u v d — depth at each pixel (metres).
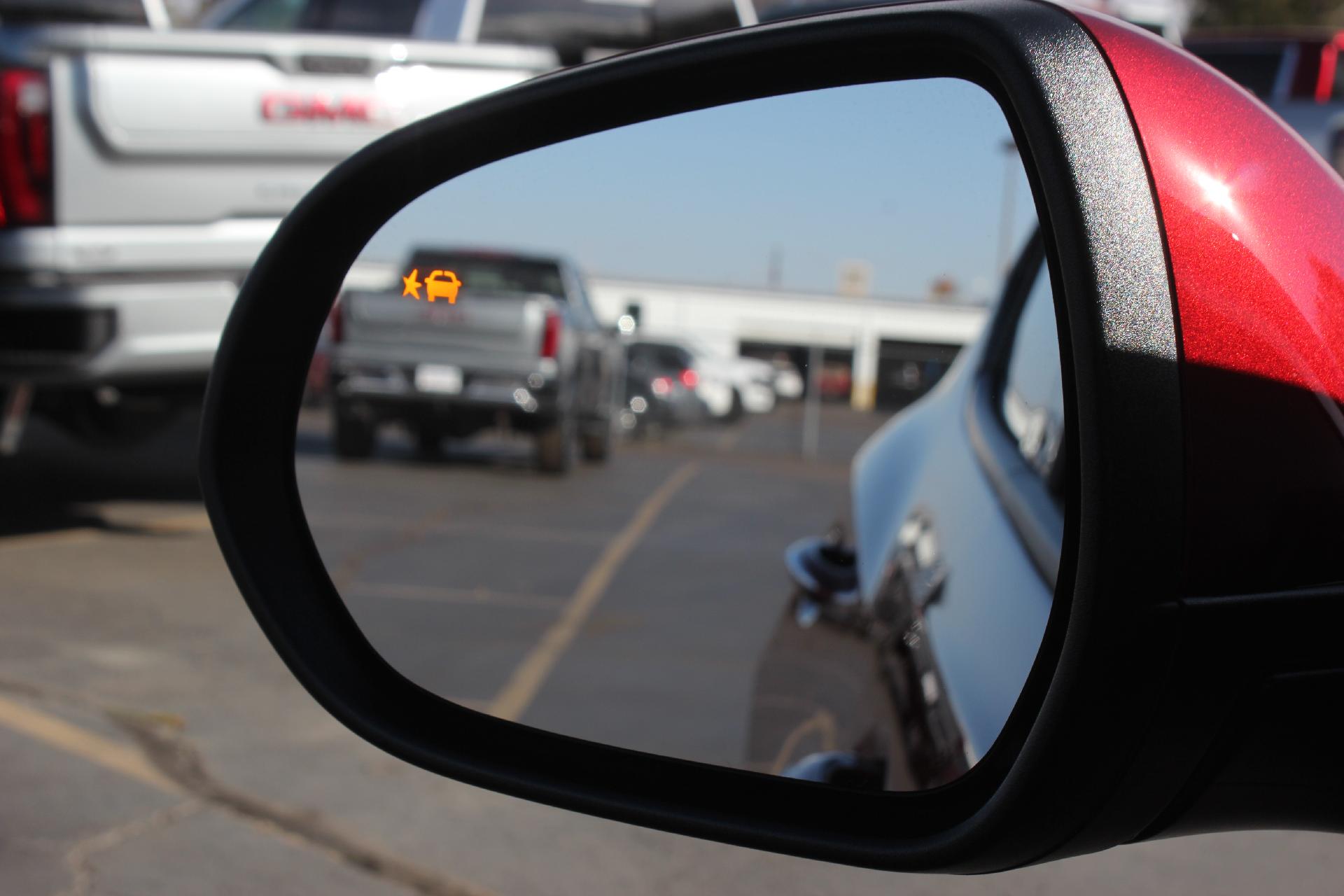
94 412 6.18
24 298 5.18
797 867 2.96
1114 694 0.69
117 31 5.27
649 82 1.13
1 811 3.05
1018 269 2.37
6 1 6.15
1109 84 0.78
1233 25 37.38
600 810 0.95
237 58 5.46
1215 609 0.69
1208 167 0.77
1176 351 0.71
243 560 1.14
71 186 5.23
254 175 5.52
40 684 4.02
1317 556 0.71
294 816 3.14
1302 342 0.74
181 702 3.92
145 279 5.36
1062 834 0.73
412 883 2.82
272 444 1.20
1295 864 3.04
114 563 5.64
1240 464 0.71
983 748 1.15
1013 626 1.21
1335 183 0.83
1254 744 0.71
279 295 1.21
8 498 6.94
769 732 2.36
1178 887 2.89
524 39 7.13
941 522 1.87
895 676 1.71
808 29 1.00
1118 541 0.68
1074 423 0.73
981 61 0.86
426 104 5.70
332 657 1.13
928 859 0.78
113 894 2.67
